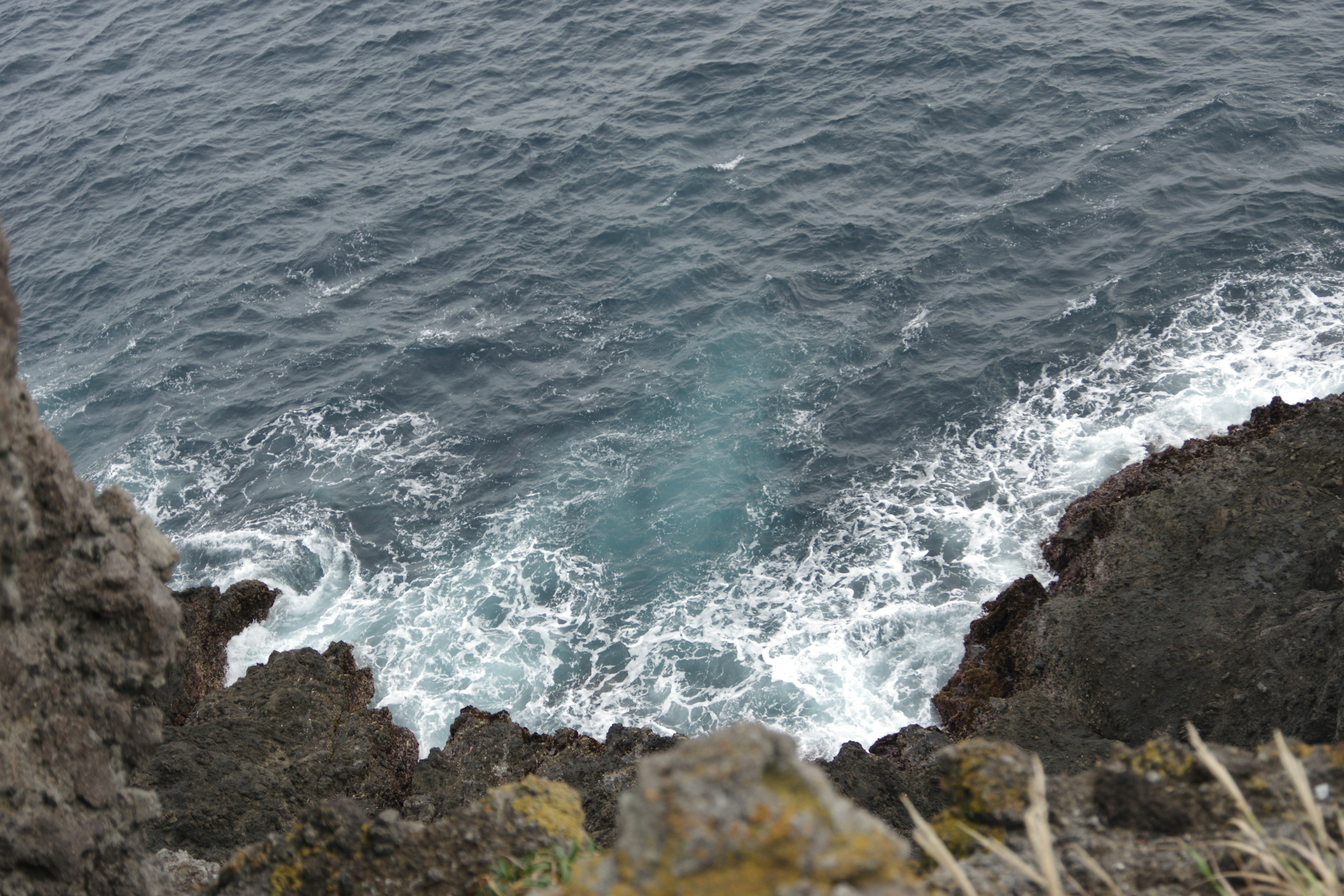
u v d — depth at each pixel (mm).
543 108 52219
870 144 45594
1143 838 6902
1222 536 24094
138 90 60875
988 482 30578
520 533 31594
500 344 38625
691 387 35500
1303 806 6789
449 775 22953
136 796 9398
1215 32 48875
